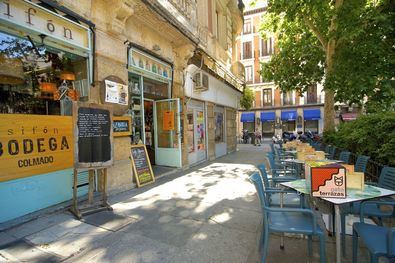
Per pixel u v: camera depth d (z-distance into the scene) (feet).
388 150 15.37
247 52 97.76
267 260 9.23
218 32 43.52
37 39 13.05
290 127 91.25
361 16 22.68
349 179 9.32
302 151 19.98
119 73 17.74
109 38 16.80
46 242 10.19
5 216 11.43
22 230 11.11
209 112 35.68
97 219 12.58
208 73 32.40
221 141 42.16
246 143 75.61
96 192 15.92
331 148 25.62
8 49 12.59
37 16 12.55
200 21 32.81
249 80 97.14
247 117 95.96
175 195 16.93
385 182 11.36
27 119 12.36
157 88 24.77
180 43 25.77
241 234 11.14
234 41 53.57
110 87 16.56
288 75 38.11
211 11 37.47
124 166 17.89
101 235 10.91
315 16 28.99
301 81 38.27
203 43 31.81
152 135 26.81
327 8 26.71
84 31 15.17
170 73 25.30
